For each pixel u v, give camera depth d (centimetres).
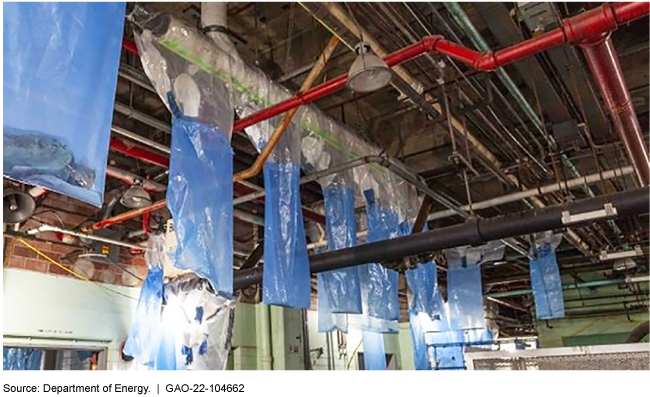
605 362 163
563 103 273
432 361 545
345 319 294
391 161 279
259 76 217
